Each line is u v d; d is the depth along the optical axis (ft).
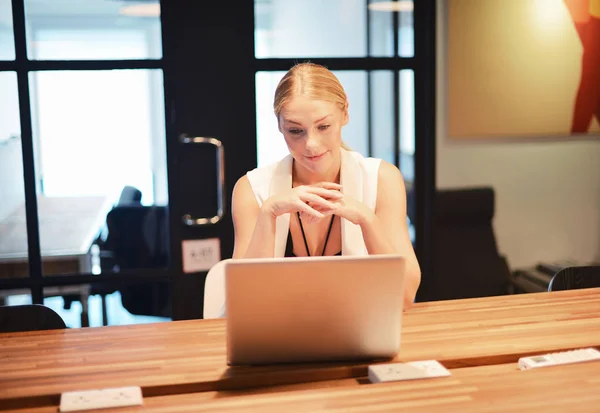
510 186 14.76
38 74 12.16
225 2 12.63
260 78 12.98
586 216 15.28
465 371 5.30
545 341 5.83
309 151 6.27
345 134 13.58
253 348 5.25
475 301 7.11
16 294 12.58
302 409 4.59
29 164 12.30
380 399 4.73
